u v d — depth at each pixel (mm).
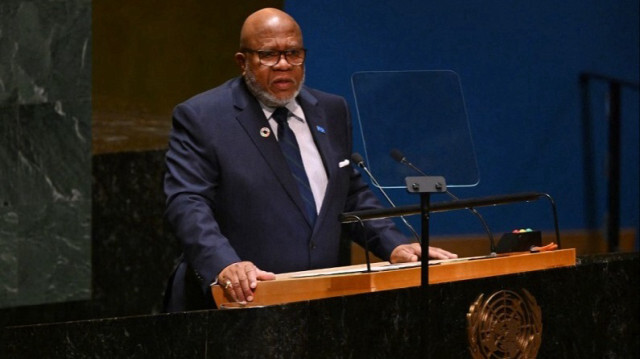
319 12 17672
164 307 10539
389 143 9875
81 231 17953
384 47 18156
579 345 9875
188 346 7832
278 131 10500
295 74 10281
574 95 19953
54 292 18016
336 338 8109
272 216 10180
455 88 10094
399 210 8859
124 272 17969
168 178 10227
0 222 18000
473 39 19109
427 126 9992
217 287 8945
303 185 10398
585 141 20062
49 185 17969
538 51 19719
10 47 17891
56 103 17875
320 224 10297
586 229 20062
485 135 19344
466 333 8938
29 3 17828
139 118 17766
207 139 10203
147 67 17641
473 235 18859
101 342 7906
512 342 9234
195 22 17500
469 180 9938
